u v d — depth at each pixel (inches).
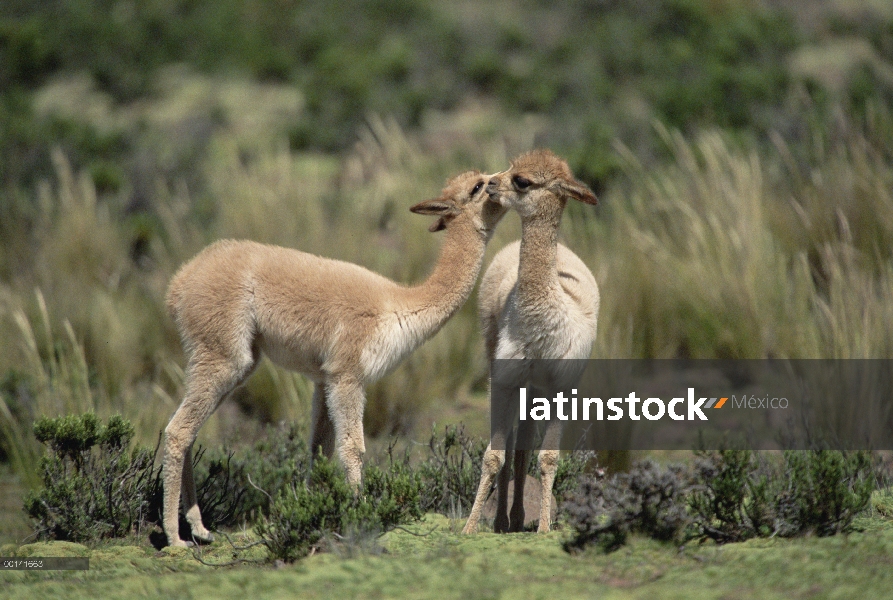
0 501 1048.2
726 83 2353.6
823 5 3053.6
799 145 1844.2
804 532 682.8
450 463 933.8
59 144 2394.2
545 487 759.1
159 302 1450.5
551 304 753.6
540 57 2913.4
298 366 859.4
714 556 634.8
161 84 2987.2
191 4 3469.5
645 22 2992.1
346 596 571.2
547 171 746.2
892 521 726.5
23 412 1196.5
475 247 862.5
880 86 2247.8
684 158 1646.2
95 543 828.6
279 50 3110.2
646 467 693.3
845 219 1299.2
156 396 1266.0
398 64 2906.0
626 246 1407.5
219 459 957.2
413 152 1934.1
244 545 784.3
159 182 2060.8
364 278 854.5
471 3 3447.3
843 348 1091.9
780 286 1325.0
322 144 2508.6
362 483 818.8
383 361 842.2
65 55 3105.3
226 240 868.6
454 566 625.9
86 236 1685.5
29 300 1465.3
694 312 1358.3
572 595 551.2
